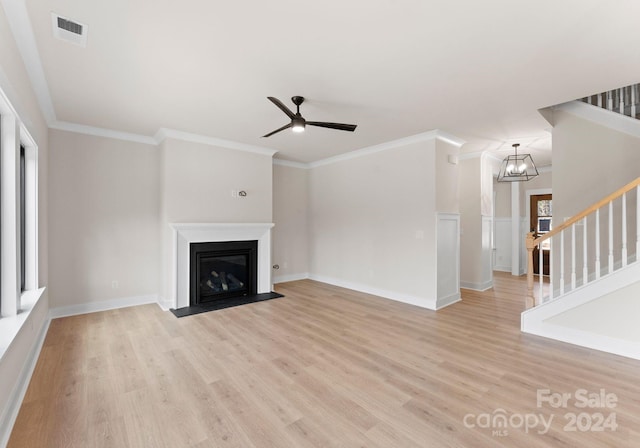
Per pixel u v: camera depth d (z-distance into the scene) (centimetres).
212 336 331
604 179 352
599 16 193
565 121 380
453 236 480
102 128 419
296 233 659
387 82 286
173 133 432
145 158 459
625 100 346
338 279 598
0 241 234
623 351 282
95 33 211
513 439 173
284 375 247
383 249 510
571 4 182
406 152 473
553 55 239
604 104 360
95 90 301
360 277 551
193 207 454
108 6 185
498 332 344
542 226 718
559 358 277
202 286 467
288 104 338
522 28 206
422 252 453
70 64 252
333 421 190
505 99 323
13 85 206
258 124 405
